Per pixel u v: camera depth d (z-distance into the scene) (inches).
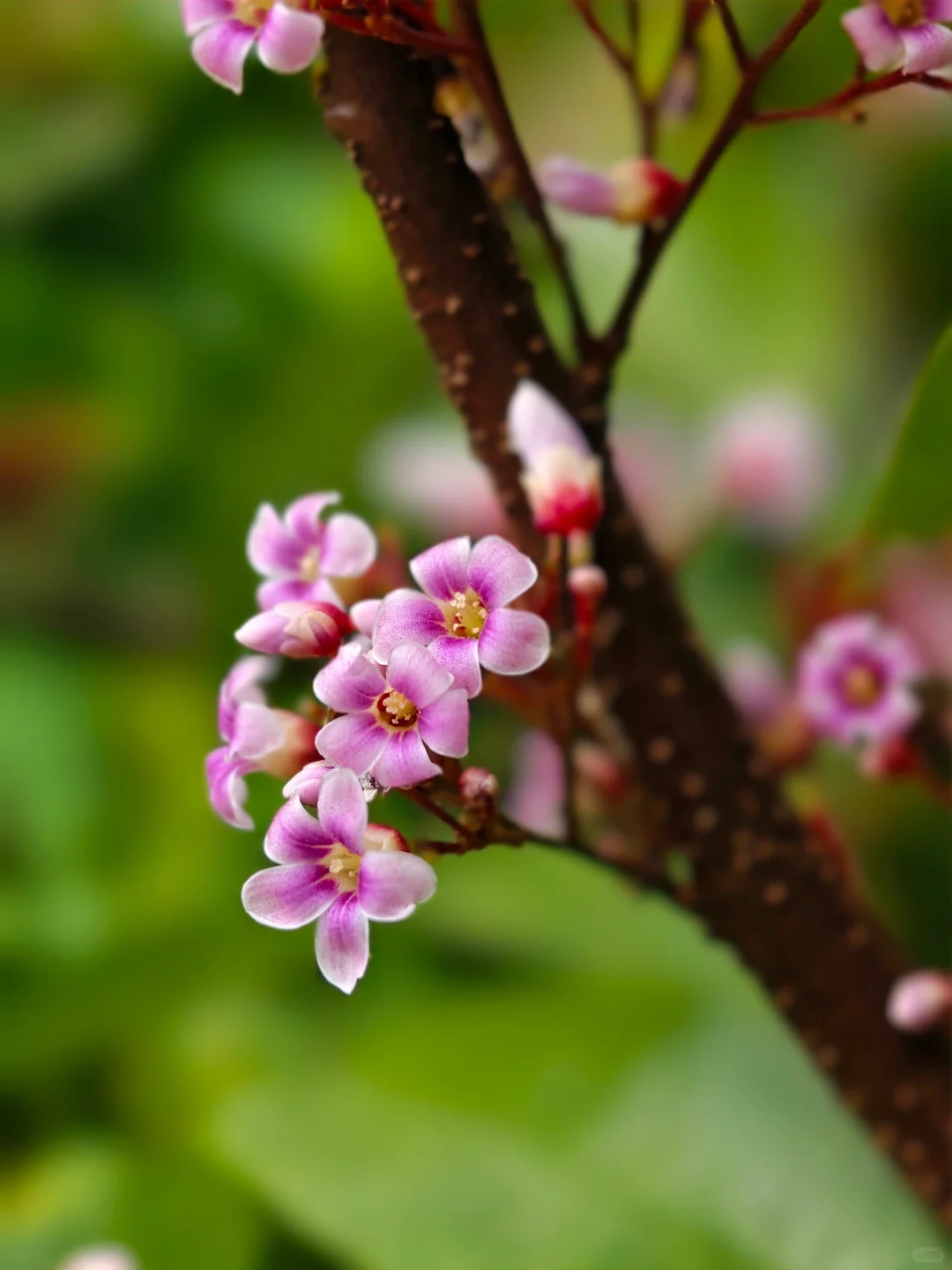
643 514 17.1
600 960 15.2
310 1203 12.7
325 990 15.3
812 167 20.6
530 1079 13.8
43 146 18.1
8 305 17.2
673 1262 12.5
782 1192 12.7
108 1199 13.2
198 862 15.5
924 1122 11.1
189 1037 14.7
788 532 17.6
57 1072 14.7
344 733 9.2
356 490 18.3
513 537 10.8
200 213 18.1
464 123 10.6
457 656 9.2
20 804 15.9
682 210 10.4
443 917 15.4
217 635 18.1
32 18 18.4
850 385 20.2
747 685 12.7
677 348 20.4
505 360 10.4
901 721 11.4
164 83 18.2
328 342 18.0
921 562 15.5
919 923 16.3
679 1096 13.5
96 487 18.4
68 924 14.4
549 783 14.2
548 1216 12.7
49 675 17.0
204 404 18.1
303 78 18.4
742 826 10.8
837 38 12.6
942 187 20.0
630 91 10.8
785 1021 11.1
